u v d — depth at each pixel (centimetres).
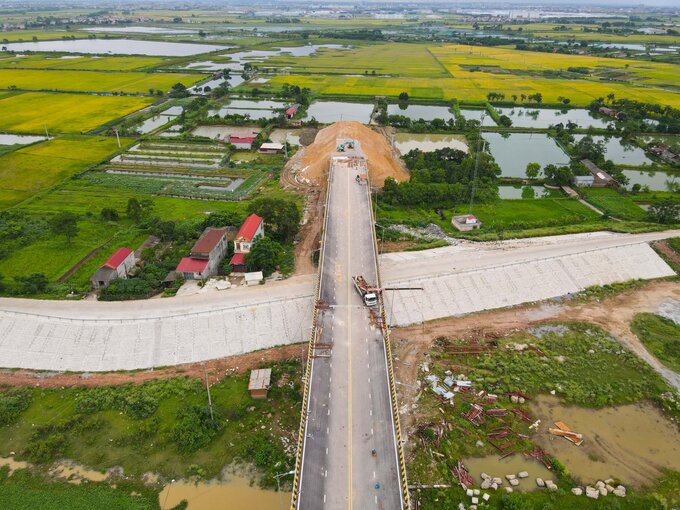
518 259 11012
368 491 5534
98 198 14375
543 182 16125
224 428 7112
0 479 6325
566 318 9831
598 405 7669
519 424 7306
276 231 12206
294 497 5416
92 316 8919
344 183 13738
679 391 7994
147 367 8231
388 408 6575
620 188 15388
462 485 6341
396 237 12331
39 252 11425
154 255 11319
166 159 17788
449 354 8738
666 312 10081
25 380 7944
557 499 6172
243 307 9056
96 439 6906
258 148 19250
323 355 7425
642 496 6278
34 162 16988
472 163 15988
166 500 6103
